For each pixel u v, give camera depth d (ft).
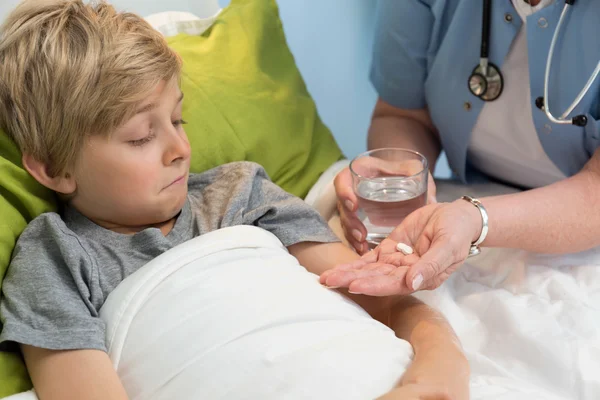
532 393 2.88
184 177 3.22
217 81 4.27
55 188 3.13
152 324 2.72
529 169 4.35
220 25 4.58
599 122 3.68
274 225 3.51
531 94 3.85
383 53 4.63
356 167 3.80
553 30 3.62
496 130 4.23
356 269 3.14
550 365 3.06
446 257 3.00
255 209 3.50
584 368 3.02
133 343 2.71
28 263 2.90
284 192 3.74
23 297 2.79
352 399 2.50
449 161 4.71
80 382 2.57
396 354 2.76
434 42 4.34
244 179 3.61
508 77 4.02
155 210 3.17
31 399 2.64
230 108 4.20
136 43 3.03
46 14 3.06
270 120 4.35
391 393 2.51
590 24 3.48
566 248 3.57
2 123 3.10
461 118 4.31
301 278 2.98
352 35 6.40
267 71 4.63
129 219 3.19
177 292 2.79
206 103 4.12
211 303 2.74
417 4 4.35
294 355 2.57
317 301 2.84
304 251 3.51
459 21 4.04
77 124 2.93
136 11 4.71
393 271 3.00
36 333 2.66
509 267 3.63
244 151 4.14
